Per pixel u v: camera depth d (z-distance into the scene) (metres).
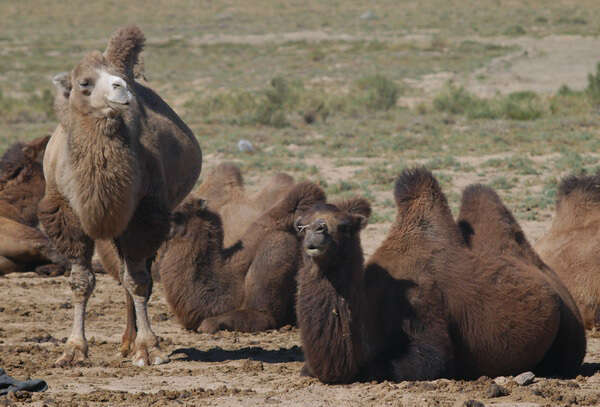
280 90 145.50
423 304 24.66
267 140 107.44
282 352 32.12
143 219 29.39
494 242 26.67
